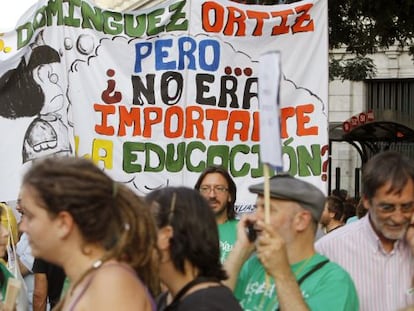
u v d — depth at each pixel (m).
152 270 2.90
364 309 4.06
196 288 3.10
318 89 6.66
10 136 6.35
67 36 6.41
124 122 6.46
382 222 3.86
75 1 6.41
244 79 6.64
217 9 6.55
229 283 3.71
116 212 2.77
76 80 6.42
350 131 15.55
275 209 3.59
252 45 6.64
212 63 6.57
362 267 4.09
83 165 2.77
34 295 6.04
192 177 6.52
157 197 3.19
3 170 6.32
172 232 3.12
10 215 5.83
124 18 6.47
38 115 6.38
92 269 2.73
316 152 6.59
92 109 6.43
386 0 11.39
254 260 3.89
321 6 6.68
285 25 6.65
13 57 6.33
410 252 4.02
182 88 6.52
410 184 3.78
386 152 3.92
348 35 12.66
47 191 2.69
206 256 3.13
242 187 6.60
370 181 3.84
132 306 2.68
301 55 6.68
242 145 6.62
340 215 8.17
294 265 3.62
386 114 17.67
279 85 3.18
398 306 4.00
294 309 3.25
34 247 2.77
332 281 3.54
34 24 6.36
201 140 6.54
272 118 3.21
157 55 6.51
